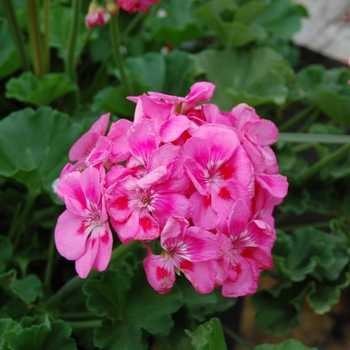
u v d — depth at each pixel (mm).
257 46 568
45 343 351
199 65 556
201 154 268
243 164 270
